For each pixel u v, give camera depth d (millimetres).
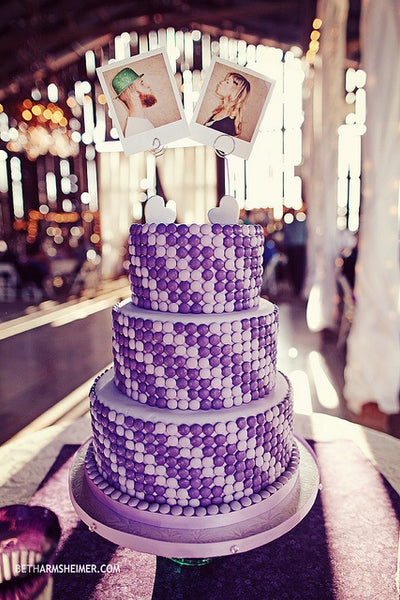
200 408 1153
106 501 1178
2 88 8914
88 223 12109
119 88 1300
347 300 4961
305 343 5203
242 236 1195
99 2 7867
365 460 1639
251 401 1211
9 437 3064
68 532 1277
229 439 1098
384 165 2998
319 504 1390
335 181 5285
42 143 8008
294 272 8148
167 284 1192
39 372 4383
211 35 9469
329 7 4770
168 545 1010
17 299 8398
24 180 12250
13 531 782
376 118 2967
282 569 1126
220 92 1318
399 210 3051
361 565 1133
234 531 1062
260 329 1187
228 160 1389
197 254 1162
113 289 9500
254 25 9078
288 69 10148
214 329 1116
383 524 1291
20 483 1530
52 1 7582
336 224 5395
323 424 1934
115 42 9930
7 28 7652
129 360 1213
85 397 3744
